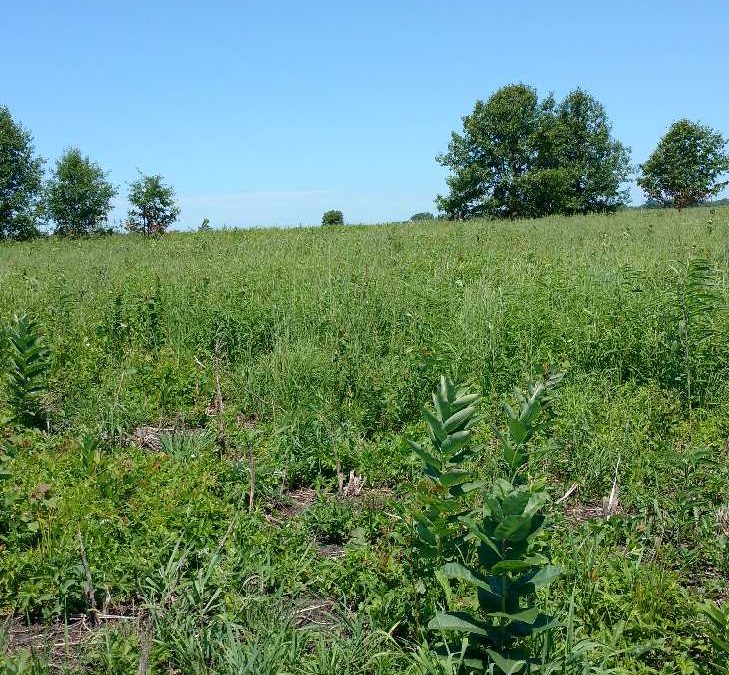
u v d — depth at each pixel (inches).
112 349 400.5
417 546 149.1
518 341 343.3
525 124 2449.6
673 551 185.3
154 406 317.4
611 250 606.2
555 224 1149.7
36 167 1765.5
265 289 478.0
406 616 159.3
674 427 266.4
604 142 2524.6
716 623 143.6
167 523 197.8
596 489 230.5
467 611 154.7
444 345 341.1
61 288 523.8
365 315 410.0
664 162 2251.5
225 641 151.9
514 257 589.0
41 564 177.6
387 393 297.0
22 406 290.5
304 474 253.1
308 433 270.1
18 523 196.1
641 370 324.5
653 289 368.2
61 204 1748.3
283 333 402.9
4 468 224.4
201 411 308.5
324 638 156.7
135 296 464.1
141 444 277.1
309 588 179.6
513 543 127.8
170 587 166.6
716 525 197.8
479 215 2471.7
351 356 339.3
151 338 414.3
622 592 166.6
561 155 2495.1
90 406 304.2
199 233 1364.4
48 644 154.6
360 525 206.4
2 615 169.8
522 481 146.1
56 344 387.2
